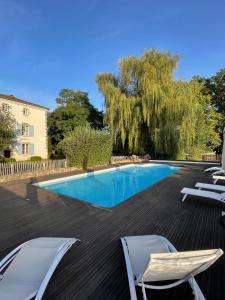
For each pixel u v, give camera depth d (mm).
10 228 5621
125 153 24844
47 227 5699
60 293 3223
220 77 35875
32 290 2814
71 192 11453
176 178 13148
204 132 31219
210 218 6281
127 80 22703
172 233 5270
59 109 37281
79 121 35688
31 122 29656
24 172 13430
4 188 10391
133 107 22250
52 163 15344
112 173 17203
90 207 7430
